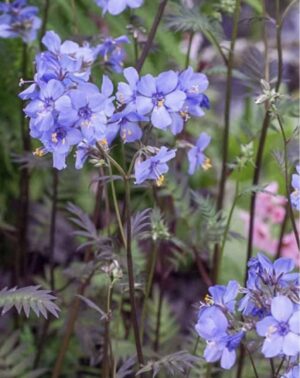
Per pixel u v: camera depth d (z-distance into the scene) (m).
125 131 0.57
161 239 0.67
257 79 0.73
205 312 0.51
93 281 0.80
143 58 0.65
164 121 0.56
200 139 0.66
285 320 0.50
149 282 0.66
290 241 0.87
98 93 0.54
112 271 0.61
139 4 0.64
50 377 0.82
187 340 0.82
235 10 0.69
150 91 0.56
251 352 0.60
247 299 0.52
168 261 0.86
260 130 0.73
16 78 0.87
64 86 0.54
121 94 0.56
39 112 0.53
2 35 0.73
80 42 0.74
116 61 0.69
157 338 0.79
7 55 0.86
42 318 0.84
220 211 0.71
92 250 0.74
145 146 0.56
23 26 0.73
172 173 0.75
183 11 0.69
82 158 0.57
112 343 0.76
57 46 0.61
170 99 0.56
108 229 0.67
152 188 0.68
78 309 0.72
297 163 0.71
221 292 0.52
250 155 0.69
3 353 0.77
